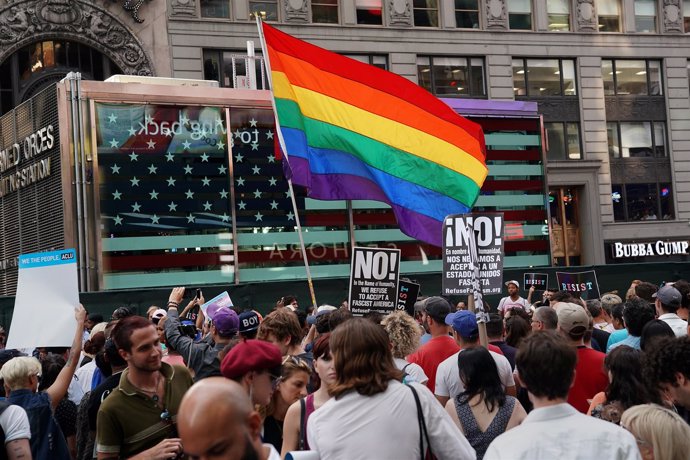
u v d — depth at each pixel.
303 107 12.88
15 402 6.29
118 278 17.05
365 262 9.79
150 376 5.34
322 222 19.05
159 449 5.01
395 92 13.24
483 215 8.90
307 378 5.82
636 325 7.59
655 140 41.34
